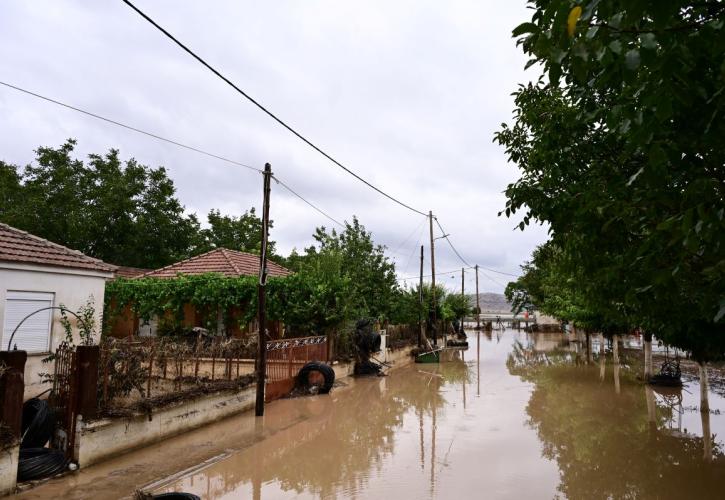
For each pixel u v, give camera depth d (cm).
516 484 768
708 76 252
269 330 1928
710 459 900
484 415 1298
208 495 716
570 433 1099
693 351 1241
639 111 247
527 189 581
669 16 159
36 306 1124
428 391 1708
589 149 524
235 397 1213
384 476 805
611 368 2367
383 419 1248
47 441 788
